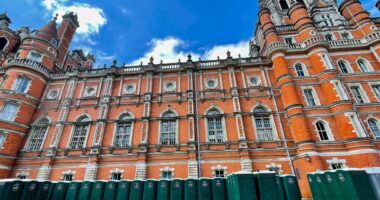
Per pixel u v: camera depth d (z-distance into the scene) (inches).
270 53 1085.8
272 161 880.3
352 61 1055.0
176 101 1068.5
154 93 1108.5
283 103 986.7
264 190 539.2
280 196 551.8
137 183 632.4
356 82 984.9
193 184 605.0
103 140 989.8
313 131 872.3
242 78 1103.0
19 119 1024.9
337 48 1077.8
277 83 1033.5
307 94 974.4
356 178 510.0
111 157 945.5
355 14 1190.9
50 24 1376.7
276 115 983.0
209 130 985.5
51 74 1227.2
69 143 998.4
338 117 869.2
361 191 492.1
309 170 784.9
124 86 1151.6
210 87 1098.1
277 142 911.0
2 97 1024.9
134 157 940.0
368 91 959.6
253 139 932.6
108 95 1100.5
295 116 896.9
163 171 900.6
